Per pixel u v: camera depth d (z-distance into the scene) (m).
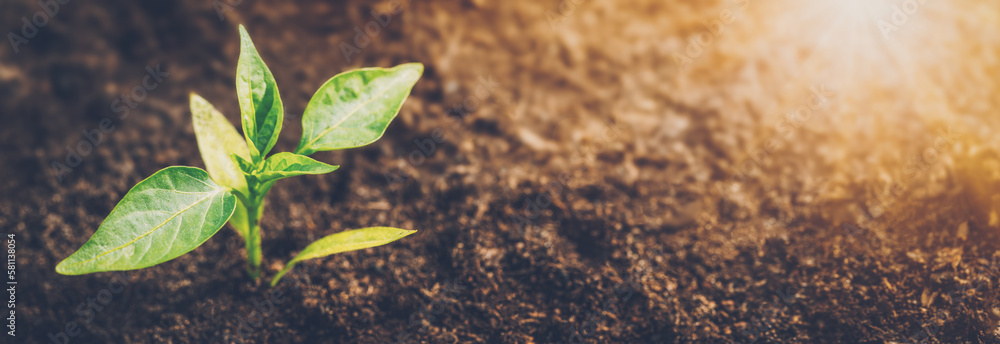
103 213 0.56
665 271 0.54
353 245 0.49
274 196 0.57
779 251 0.54
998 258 0.53
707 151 0.58
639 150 0.58
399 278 0.54
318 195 0.57
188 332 0.53
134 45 0.60
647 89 0.60
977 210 0.55
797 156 0.57
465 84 0.60
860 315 0.52
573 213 0.56
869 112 0.58
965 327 0.52
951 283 0.53
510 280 0.54
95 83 0.59
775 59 0.60
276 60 0.60
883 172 0.56
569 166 0.58
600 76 0.60
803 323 0.52
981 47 0.60
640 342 0.52
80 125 0.58
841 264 0.54
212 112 0.50
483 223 0.56
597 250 0.55
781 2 0.62
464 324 0.53
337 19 0.61
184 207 0.47
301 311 0.53
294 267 0.54
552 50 0.61
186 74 0.59
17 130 0.58
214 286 0.54
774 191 0.56
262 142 0.48
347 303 0.53
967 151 0.56
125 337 0.52
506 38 0.61
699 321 0.52
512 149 0.58
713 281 0.54
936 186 0.56
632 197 0.56
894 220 0.55
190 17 0.60
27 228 0.55
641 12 0.62
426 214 0.56
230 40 0.60
